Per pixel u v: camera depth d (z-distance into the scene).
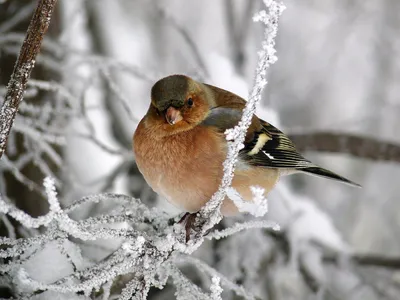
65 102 10.48
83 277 6.54
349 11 16.28
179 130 8.26
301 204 12.55
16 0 9.91
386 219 16.14
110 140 13.23
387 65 16.42
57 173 10.02
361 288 12.58
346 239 15.94
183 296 7.30
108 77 9.96
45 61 9.76
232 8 14.59
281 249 11.53
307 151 13.23
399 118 16.42
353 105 16.61
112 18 14.23
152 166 8.40
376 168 16.41
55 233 6.30
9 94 5.77
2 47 9.45
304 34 16.36
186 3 15.59
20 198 9.45
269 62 5.57
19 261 6.70
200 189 8.23
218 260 10.94
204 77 11.09
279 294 11.69
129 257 6.54
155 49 14.80
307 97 16.55
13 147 9.09
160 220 7.57
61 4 11.15
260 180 9.09
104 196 6.86
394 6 16.28
